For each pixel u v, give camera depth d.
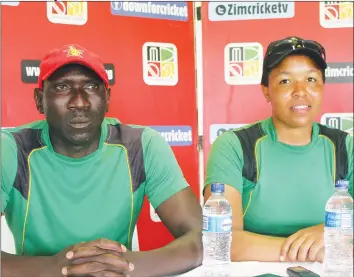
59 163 1.53
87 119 1.45
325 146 1.73
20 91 2.16
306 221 1.70
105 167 1.56
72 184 1.53
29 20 2.17
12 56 2.14
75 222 1.52
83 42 2.26
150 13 2.36
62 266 1.25
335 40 2.40
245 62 2.42
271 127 1.75
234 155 1.70
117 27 2.31
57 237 1.52
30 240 1.54
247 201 1.72
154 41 2.37
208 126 2.44
